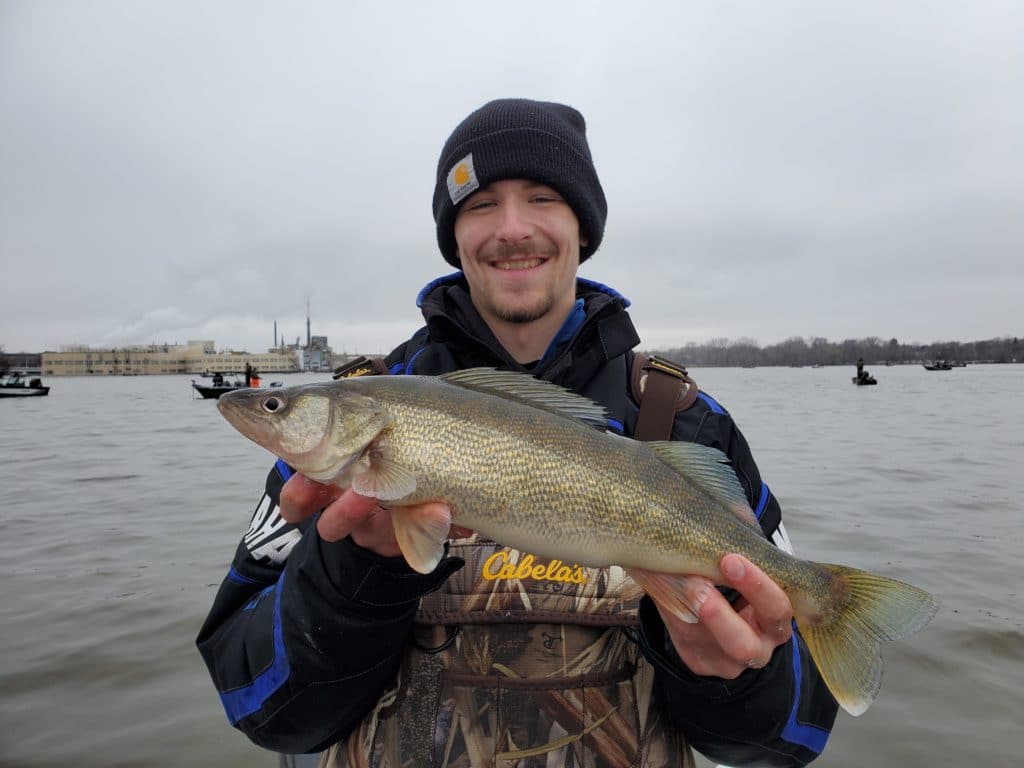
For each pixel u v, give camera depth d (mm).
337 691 578
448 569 580
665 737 627
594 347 766
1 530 2643
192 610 1822
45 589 1979
